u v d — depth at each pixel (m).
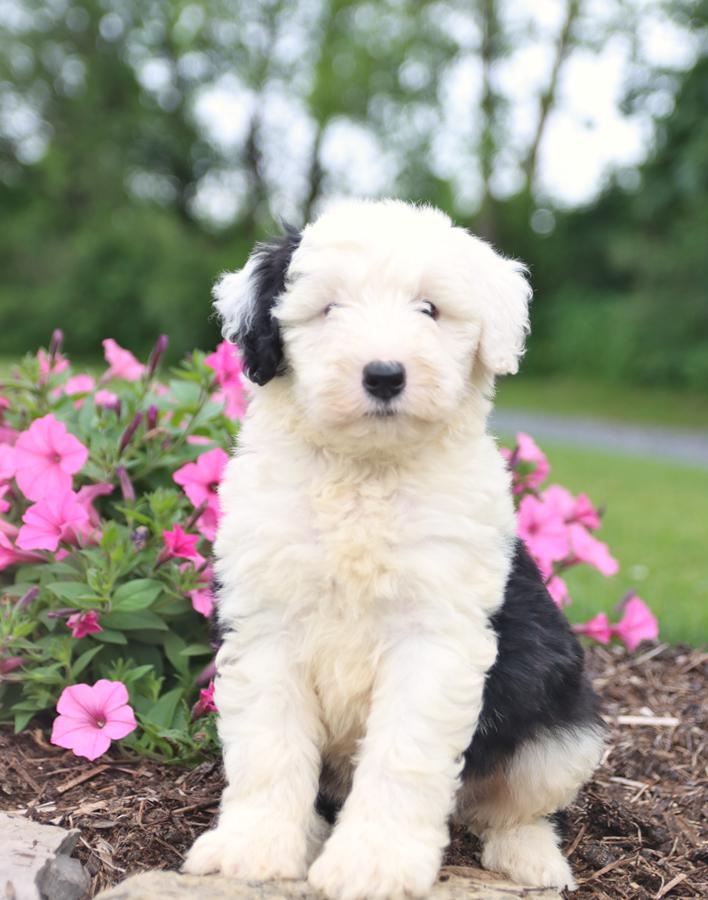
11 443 3.62
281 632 2.39
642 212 24.75
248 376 2.53
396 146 26.67
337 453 2.38
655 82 22.94
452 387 2.34
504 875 2.52
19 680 2.96
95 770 2.85
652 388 25.70
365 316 2.37
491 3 25.03
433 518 2.32
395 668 2.32
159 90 30.97
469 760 2.49
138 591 3.02
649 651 4.53
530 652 2.51
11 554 3.12
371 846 2.17
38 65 29.81
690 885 2.61
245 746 2.35
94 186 30.12
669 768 3.38
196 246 29.83
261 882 2.16
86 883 2.26
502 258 2.76
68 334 29.89
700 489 11.09
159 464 3.46
